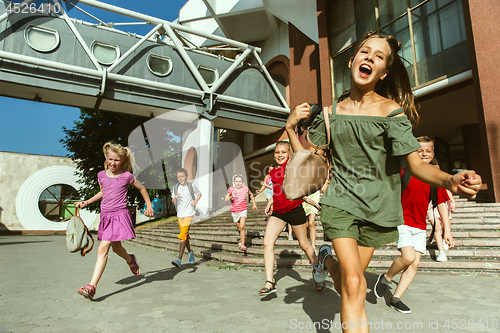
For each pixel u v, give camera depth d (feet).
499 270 14.44
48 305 9.83
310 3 46.16
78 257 21.98
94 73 36.17
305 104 5.94
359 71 5.76
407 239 9.45
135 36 41.50
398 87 6.64
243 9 53.52
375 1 39.14
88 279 14.06
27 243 35.96
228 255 19.07
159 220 52.85
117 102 39.58
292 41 49.85
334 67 44.11
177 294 11.32
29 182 78.84
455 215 21.53
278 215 11.48
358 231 5.70
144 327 7.87
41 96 37.50
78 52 37.27
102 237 11.11
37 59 33.76
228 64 47.91
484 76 27.02
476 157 40.14
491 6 27.35
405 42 35.83
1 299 10.44
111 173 11.91
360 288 4.72
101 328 7.78
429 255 16.40
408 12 35.32
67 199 83.05
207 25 67.05
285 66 55.01
